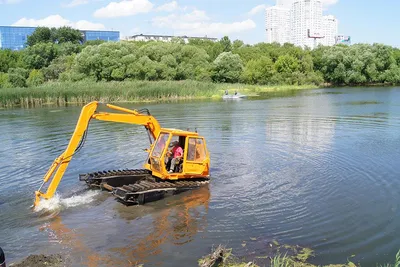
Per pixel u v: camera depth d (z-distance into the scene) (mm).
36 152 19875
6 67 87312
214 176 15289
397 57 91250
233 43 123750
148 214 11609
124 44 74875
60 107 47188
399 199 12344
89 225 10859
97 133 25703
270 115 33281
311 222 10781
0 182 14812
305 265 8523
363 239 9711
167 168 14211
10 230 10594
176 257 8969
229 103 46500
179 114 35094
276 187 13789
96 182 14133
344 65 86250
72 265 8703
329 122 28422
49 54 89938
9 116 37531
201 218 11211
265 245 9500
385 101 45125
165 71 73875
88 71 72812
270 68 85125
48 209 12078
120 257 9016
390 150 18734
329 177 14758
